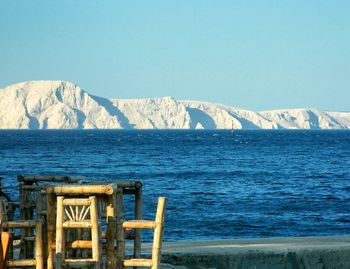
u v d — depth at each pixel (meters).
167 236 50.72
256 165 151.00
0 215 20.62
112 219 19.84
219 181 106.38
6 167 133.00
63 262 19.05
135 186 22.44
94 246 19.05
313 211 66.88
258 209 68.38
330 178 112.62
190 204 72.38
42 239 20.14
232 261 24.84
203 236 51.00
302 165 151.00
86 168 135.62
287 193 86.44
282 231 54.34
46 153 198.62
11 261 19.88
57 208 19.09
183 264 24.83
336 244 27.25
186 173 125.00
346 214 64.44
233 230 54.19
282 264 24.97
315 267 25.16
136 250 22.39
